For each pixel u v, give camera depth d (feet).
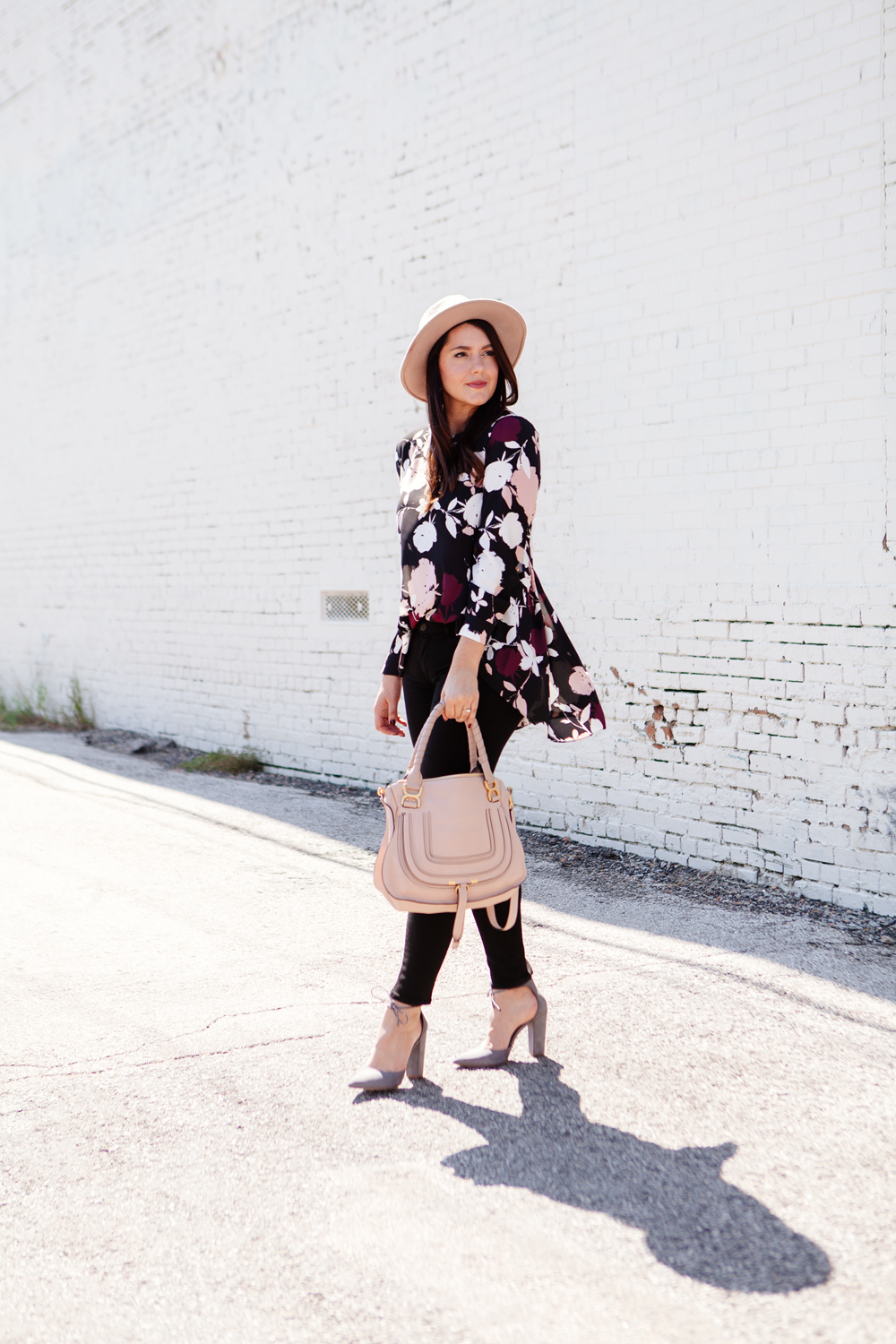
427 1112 7.61
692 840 14.43
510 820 7.84
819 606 12.91
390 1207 6.40
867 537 12.43
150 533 26.63
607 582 15.40
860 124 12.34
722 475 13.91
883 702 12.33
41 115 30.07
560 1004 9.60
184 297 24.99
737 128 13.58
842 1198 6.41
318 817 17.85
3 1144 7.25
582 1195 6.48
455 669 7.54
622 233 15.06
